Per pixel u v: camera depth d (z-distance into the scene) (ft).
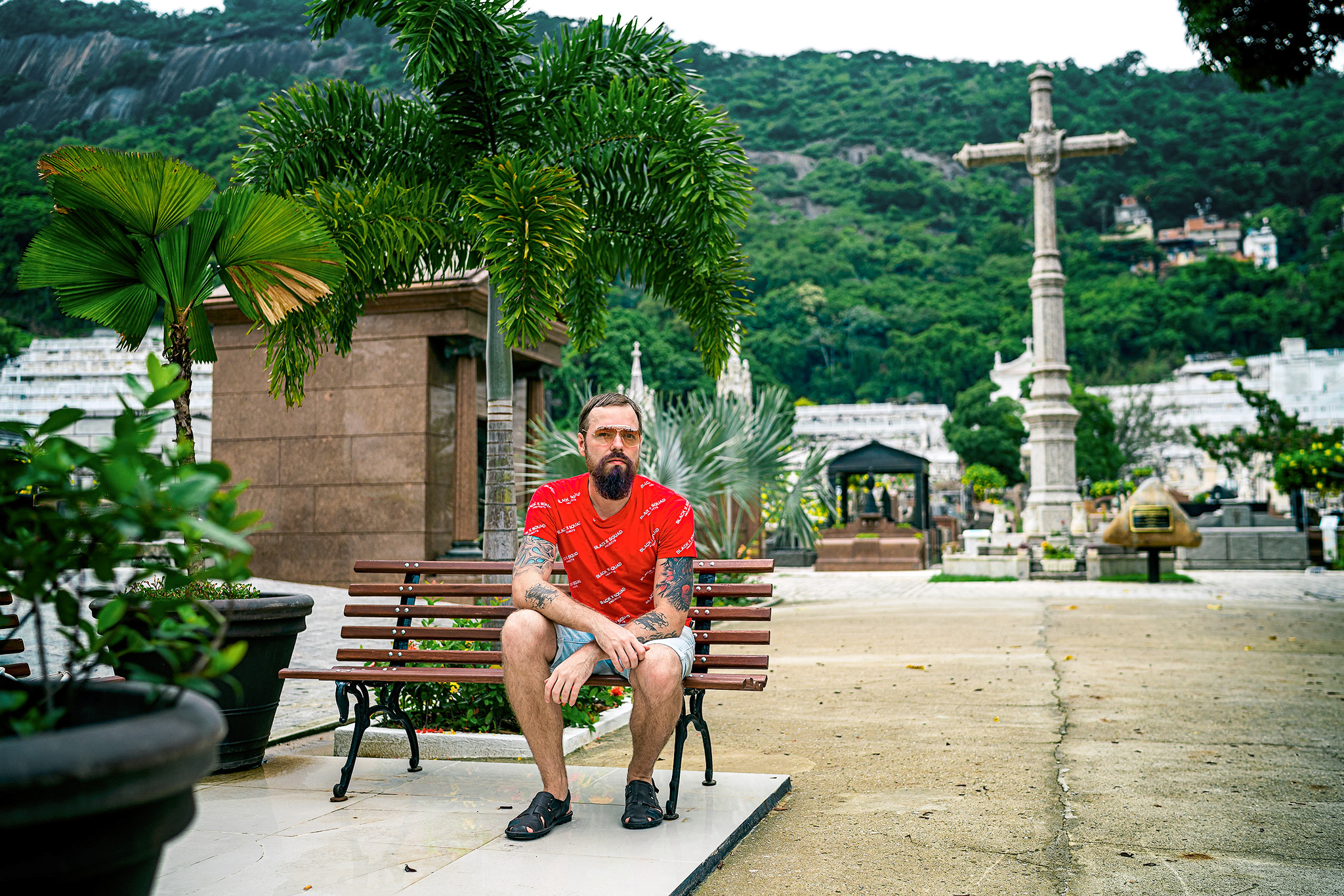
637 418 12.32
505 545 20.35
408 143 20.33
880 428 256.11
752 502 45.98
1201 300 490.08
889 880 10.43
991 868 10.79
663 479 37.65
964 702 21.24
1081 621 38.29
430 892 9.44
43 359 200.03
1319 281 476.95
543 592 11.69
